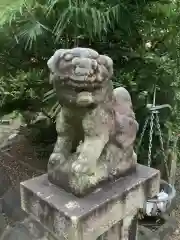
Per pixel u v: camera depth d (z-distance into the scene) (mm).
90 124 1062
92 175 1104
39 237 1358
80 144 1137
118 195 1109
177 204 1971
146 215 1721
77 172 1057
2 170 2068
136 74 1914
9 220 1786
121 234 1257
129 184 1175
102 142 1094
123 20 1688
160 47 1979
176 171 2287
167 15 1884
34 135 2398
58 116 1158
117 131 1167
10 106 2150
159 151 1979
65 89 987
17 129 2648
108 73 1029
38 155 2258
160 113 1949
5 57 1945
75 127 1125
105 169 1155
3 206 1879
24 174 2037
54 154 1158
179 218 1878
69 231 1004
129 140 1192
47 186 1158
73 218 977
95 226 1052
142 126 1937
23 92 2059
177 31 1898
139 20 1805
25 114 2250
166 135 1999
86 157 1062
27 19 1702
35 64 2002
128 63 1916
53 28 1718
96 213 1038
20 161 2178
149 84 1884
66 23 1527
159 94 1951
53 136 2334
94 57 987
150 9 1851
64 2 1585
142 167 1324
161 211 1640
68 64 955
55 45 1812
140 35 1901
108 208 1083
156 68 1889
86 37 1771
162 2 1771
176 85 2031
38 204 1112
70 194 1101
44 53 1866
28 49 1855
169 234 1723
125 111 1193
